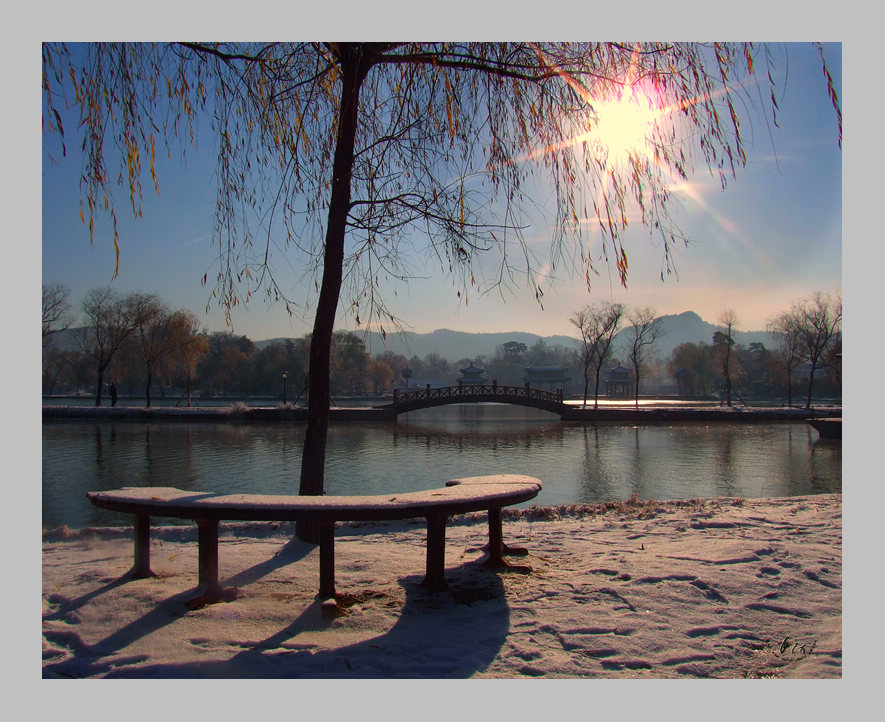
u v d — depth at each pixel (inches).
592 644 119.0
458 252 214.4
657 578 157.4
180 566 174.4
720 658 114.7
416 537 217.8
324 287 214.8
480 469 819.4
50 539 226.1
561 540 207.2
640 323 2241.6
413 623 128.6
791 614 136.3
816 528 223.3
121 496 147.7
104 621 127.2
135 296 1809.8
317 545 198.8
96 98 167.0
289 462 837.2
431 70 206.2
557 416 2150.6
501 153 210.1
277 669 107.2
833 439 1252.5
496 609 137.0
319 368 215.2
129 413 1593.3
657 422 1782.7
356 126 216.5
